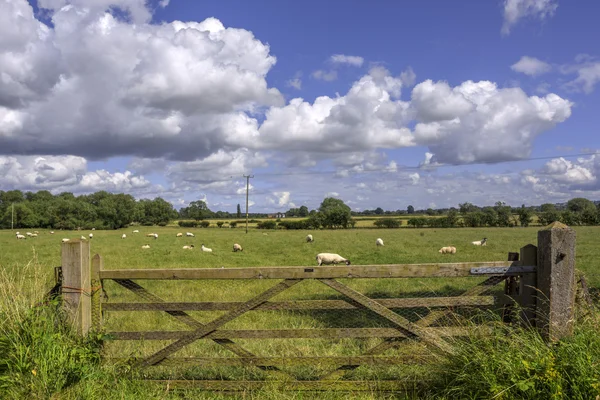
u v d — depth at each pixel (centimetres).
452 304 470
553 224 458
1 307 468
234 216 17462
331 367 518
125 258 2220
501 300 469
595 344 418
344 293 462
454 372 429
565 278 450
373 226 9025
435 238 4272
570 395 376
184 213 16450
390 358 465
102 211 10638
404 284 1262
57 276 496
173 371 515
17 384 405
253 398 441
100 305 489
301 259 2364
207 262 2109
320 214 8762
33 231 7638
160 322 809
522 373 395
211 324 472
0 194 12656
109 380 454
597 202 10006
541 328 455
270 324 787
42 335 446
